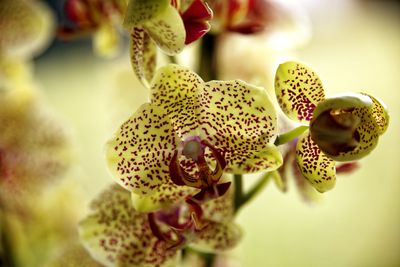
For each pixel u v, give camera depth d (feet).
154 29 1.15
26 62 1.67
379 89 3.20
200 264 1.46
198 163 1.25
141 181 1.24
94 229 1.34
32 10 1.65
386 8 3.91
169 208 1.29
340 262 2.30
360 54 3.49
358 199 2.65
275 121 1.20
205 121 1.24
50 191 1.65
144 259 1.33
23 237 1.60
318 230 2.46
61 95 3.41
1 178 1.63
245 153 1.24
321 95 1.18
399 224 2.50
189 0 1.22
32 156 1.66
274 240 2.37
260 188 1.31
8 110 1.64
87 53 4.00
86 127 2.95
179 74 1.18
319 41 3.51
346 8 3.63
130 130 1.21
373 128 1.16
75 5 1.49
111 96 1.73
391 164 2.79
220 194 1.23
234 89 1.20
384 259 2.36
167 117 1.23
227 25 1.41
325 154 1.16
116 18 1.46
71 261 1.45
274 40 1.58
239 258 1.59
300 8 1.58
